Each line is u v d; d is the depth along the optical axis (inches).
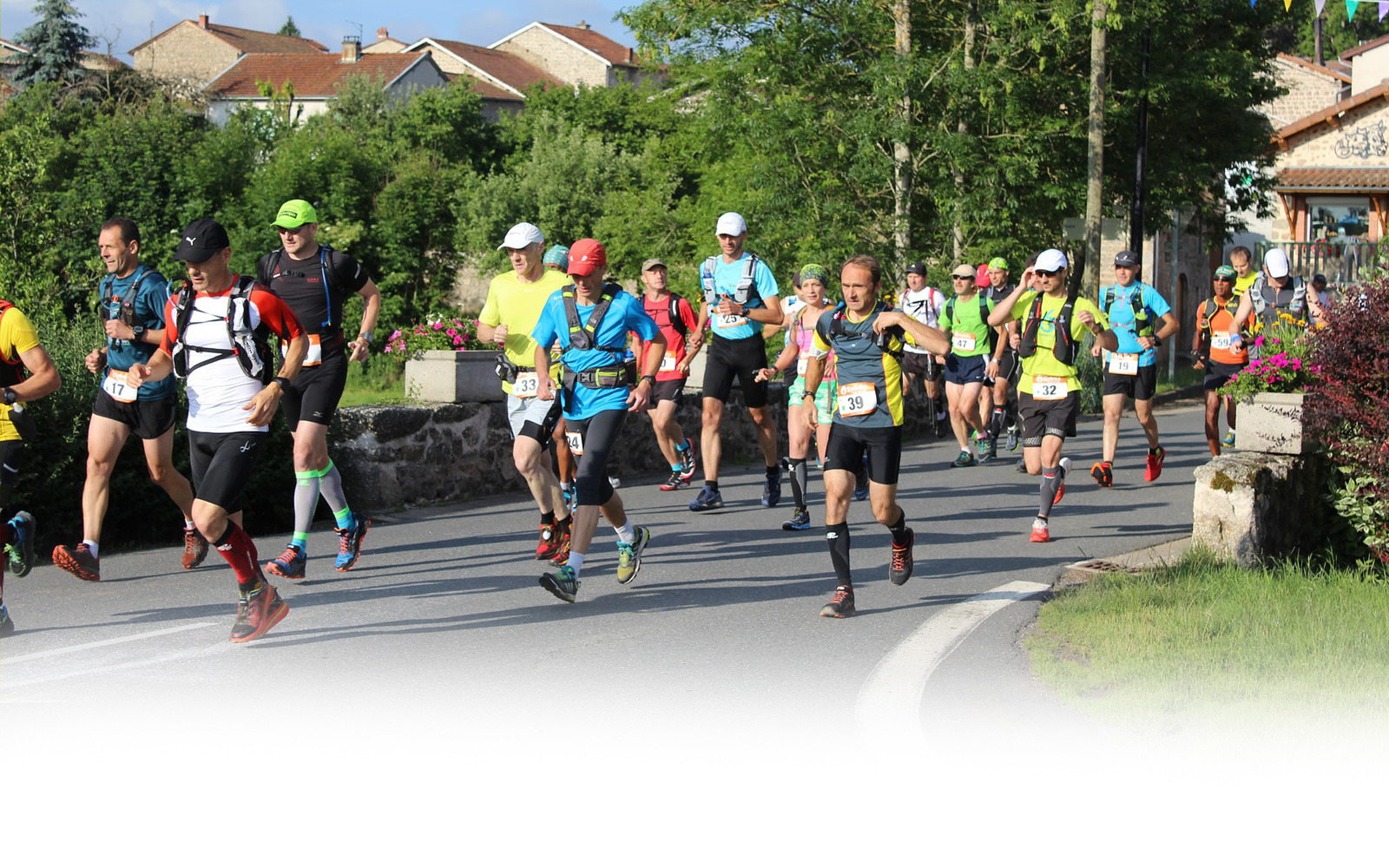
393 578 315.9
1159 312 456.4
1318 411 326.6
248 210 1838.1
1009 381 608.4
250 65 2942.9
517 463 330.0
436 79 2881.4
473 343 470.9
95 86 2063.2
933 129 976.3
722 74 1039.6
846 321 272.8
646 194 1649.9
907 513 428.5
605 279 289.0
